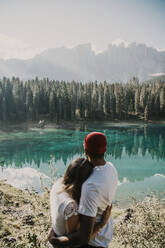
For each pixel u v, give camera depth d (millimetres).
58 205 1691
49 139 62969
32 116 102750
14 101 104625
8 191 13250
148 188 20891
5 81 113625
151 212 3988
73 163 1857
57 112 106375
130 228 3949
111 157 39094
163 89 119938
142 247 3457
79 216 1652
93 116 111875
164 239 3535
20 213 8305
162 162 34625
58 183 1868
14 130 84062
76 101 126062
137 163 34125
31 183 21078
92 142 1812
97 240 1808
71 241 1625
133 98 130750
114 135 70188
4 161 37344
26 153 44625
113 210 10977
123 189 20672
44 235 3252
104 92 118438
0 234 5848
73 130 84125
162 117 115625
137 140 60156
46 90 123625
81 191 1695
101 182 1696
